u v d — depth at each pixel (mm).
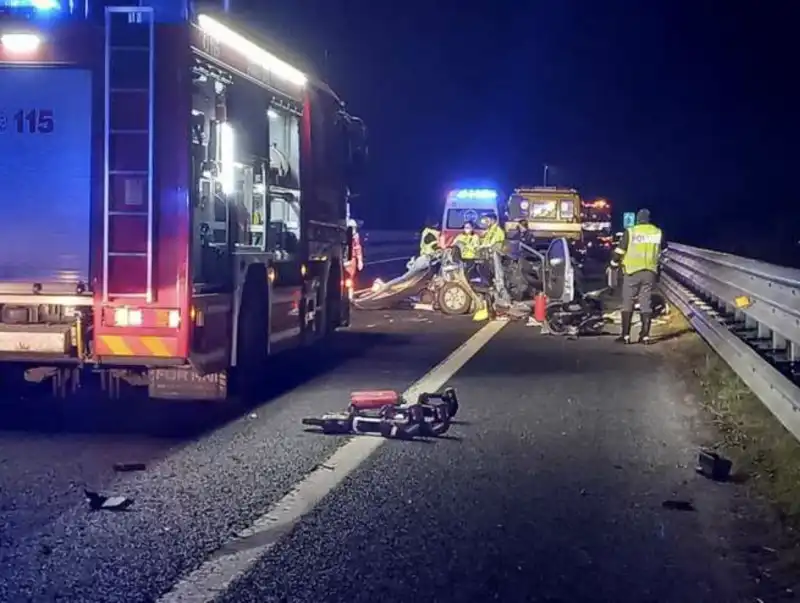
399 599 5918
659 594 6098
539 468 8969
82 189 10328
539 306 20672
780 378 9547
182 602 5789
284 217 14180
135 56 10109
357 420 10219
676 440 10133
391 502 7840
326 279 15828
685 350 16906
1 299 10289
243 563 6441
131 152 10133
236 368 11898
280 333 13500
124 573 6227
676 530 7293
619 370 14820
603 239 46719
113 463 8938
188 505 7664
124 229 10133
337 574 6293
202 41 10500
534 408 11750
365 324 20969
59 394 11406
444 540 6984
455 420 11016
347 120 16797
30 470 8680
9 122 10391
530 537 7086
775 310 11977
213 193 11195
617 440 10109
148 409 11469
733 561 6676
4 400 11789
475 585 6172
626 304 18281
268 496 7934
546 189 38000
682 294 21812
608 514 7652
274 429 10422
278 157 13867
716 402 11891
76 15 10344
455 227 35031
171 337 10133
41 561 6418
